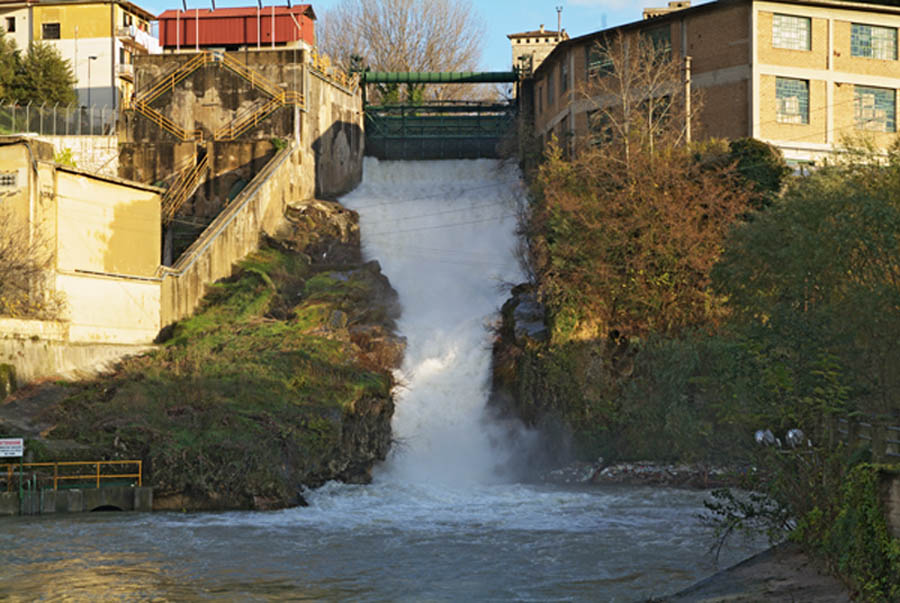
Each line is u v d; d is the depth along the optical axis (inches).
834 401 882.1
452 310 2343.8
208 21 2979.8
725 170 2005.4
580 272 1975.9
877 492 698.2
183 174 2642.7
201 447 1496.1
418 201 2849.4
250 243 2396.7
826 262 1316.4
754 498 969.5
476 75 3129.9
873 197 1380.4
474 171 3063.5
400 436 1918.1
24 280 1740.9
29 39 3319.4
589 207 2021.4
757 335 973.2
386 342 2084.2
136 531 1256.2
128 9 3415.4
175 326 2071.9
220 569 1042.1
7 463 1419.8
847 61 2268.7
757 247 1483.8
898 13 2299.5
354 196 2901.1
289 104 2659.9
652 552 1128.2
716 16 2261.3
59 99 3019.2
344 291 2225.6
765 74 2199.8
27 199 1766.7
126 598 910.4
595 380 1884.8
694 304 1920.5
